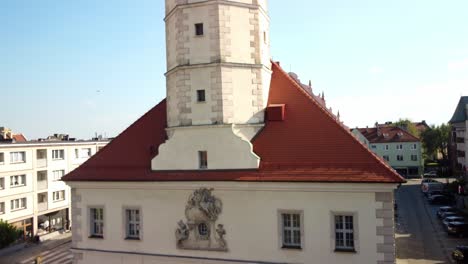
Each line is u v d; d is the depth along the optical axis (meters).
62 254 51.03
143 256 26.42
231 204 24.59
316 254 23.03
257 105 26.08
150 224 26.50
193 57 25.47
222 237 24.59
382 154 113.75
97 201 28.05
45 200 66.00
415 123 148.75
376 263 22.08
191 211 25.19
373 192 22.14
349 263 22.50
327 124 25.11
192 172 25.47
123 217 27.25
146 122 30.23
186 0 25.61
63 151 70.25
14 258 49.97
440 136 126.75
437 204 71.56
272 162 24.38
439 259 41.38
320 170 23.11
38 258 46.66
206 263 24.94
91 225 28.36
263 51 26.91
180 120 25.88
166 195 26.12
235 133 24.83
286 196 23.64
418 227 55.69
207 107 25.20
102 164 28.56
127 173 27.19
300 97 27.06
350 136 24.09
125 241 27.08
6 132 73.06
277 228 23.77
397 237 50.50
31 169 63.22
